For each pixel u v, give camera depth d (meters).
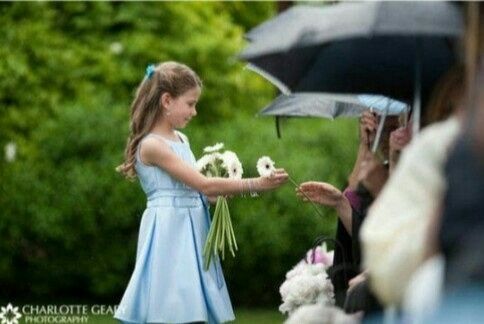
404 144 5.55
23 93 13.51
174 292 8.01
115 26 14.20
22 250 12.82
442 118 4.41
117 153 12.67
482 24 3.82
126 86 13.80
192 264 8.07
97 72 13.74
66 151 12.77
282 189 12.34
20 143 13.16
